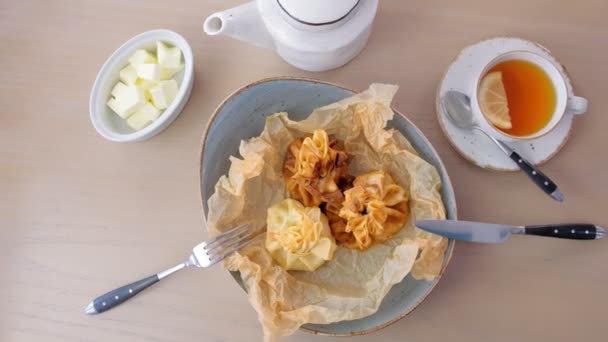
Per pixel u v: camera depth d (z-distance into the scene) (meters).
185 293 0.68
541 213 0.69
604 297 0.68
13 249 0.70
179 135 0.71
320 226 0.66
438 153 0.70
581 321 0.67
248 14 0.62
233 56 0.72
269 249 0.66
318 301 0.64
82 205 0.70
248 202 0.68
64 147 0.71
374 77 0.71
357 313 0.62
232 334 0.67
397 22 0.72
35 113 0.72
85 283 0.69
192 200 0.70
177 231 0.70
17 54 0.73
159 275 0.66
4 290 0.69
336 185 0.67
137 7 0.73
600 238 0.68
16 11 0.73
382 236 0.67
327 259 0.66
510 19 0.72
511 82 0.68
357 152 0.70
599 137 0.70
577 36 0.72
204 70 0.72
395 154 0.66
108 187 0.71
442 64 0.71
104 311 0.66
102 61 0.73
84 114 0.72
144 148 0.71
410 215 0.68
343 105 0.65
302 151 0.66
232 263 0.63
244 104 0.66
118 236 0.70
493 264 0.68
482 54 0.69
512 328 0.67
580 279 0.68
